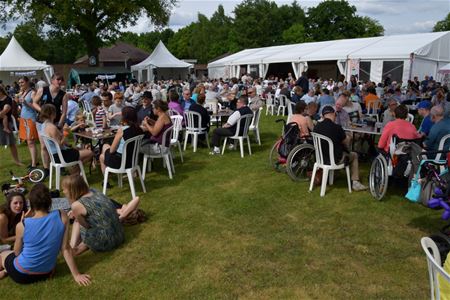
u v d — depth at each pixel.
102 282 3.10
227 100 11.09
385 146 4.73
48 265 3.08
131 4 26.02
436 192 3.45
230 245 3.67
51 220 3.02
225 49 57.53
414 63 16.09
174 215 4.42
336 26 50.66
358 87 14.17
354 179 5.14
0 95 6.28
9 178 5.94
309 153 5.57
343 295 2.86
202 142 8.13
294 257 3.43
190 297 2.89
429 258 1.82
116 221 3.63
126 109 4.71
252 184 5.50
